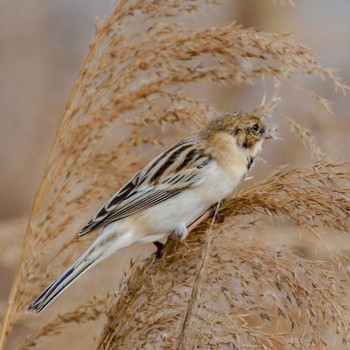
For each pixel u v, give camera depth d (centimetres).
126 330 902
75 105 1055
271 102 1129
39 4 1912
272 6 1647
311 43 1658
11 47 1856
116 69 1048
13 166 1708
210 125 1120
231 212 973
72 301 1251
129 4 1043
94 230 1041
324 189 938
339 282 875
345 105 1545
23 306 1044
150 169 1077
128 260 1330
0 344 1032
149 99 1048
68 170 1048
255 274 882
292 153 1498
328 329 866
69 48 1903
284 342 852
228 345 849
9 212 1659
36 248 1041
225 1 1645
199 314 868
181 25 1043
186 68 1039
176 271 915
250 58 1025
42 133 1777
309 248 1057
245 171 1123
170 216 1077
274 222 1018
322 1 1691
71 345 1208
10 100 1798
